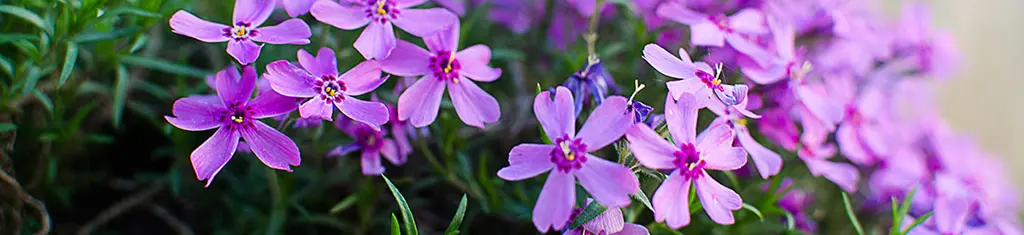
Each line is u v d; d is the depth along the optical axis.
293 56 0.32
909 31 0.39
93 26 0.31
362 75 0.28
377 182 0.32
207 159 0.27
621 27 0.36
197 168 0.27
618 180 0.26
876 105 0.36
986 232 0.33
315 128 0.30
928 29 0.39
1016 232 0.34
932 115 0.41
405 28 0.28
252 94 0.28
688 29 0.34
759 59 0.31
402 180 0.31
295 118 0.28
